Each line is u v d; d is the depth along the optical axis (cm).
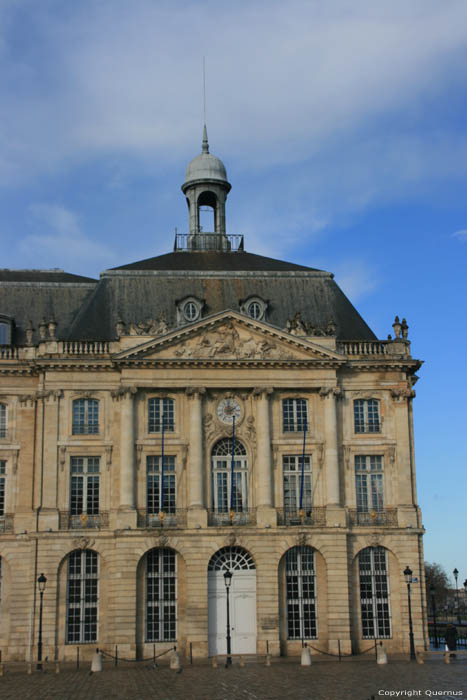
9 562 4888
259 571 4853
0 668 3956
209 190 6219
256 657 4653
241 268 5612
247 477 5066
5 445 5072
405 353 5275
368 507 5116
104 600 4828
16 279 5691
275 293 5503
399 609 4959
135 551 4791
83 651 4744
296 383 5125
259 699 2884
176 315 5294
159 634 4791
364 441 5159
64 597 4806
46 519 4881
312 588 4941
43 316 5484
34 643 4725
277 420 5128
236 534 4872
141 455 4997
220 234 6153
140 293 5416
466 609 12406
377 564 5028
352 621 4906
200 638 4725
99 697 3030
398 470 5141
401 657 4553
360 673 3675
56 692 3222
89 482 5016
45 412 5031
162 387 5050
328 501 5006
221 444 5109
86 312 5341
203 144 6394
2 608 4847
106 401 5084
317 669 3925
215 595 4875
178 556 4884
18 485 5025
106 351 5106
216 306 5381
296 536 4903
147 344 5016
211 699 2911
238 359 5078
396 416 5206
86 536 4856
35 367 5100
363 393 5222
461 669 3775
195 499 4931
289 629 4872
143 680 3609
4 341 5281
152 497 4978
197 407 5044
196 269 5544
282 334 5109
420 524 5072
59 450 4994
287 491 5075
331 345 5191
